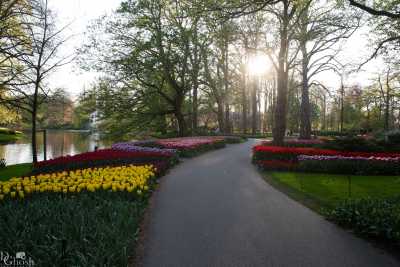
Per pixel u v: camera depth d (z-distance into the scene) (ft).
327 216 22.90
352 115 188.96
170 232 19.40
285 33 63.41
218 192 30.50
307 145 73.20
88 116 99.66
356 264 15.39
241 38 66.39
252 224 21.12
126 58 88.63
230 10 30.37
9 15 51.08
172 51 91.04
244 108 153.17
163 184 33.94
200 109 136.46
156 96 98.37
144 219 21.90
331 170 42.57
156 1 84.99
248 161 55.01
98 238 14.33
